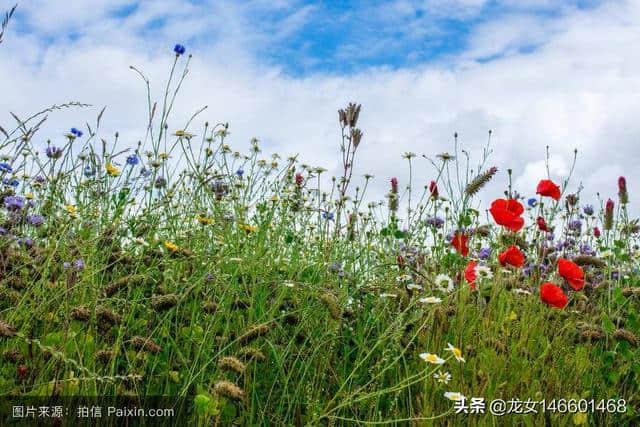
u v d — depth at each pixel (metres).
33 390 0.92
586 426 1.28
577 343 1.59
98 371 1.01
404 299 1.44
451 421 1.18
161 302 1.12
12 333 0.92
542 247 1.87
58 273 1.23
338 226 1.99
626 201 2.11
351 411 1.22
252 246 1.64
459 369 1.29
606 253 2.04
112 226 1.38
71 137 1.70
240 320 1.34
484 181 1.55
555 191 1.58
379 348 1.35
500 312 1.50
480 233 1.65
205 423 1.01
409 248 1.93
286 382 1.12
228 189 1.98
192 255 1.35
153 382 1.14
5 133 1.22
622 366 1.46
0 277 1.16
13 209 1.51
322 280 1.56
